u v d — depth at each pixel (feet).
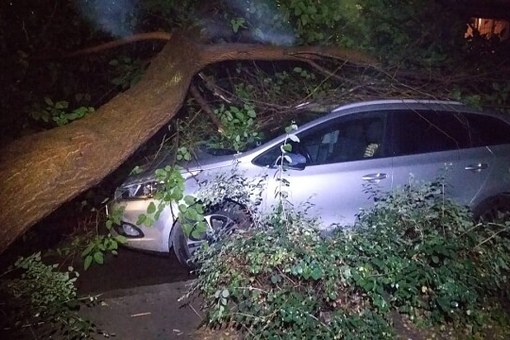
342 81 23.56
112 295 18.11
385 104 21.44
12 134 22.58
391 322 15.70
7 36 23.22
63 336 15.44
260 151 19.98
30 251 21.95
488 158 21.98
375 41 25.85
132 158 22.61
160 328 16.39
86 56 24.48
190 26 21.56
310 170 20.06
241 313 14.99
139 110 17.65
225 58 21.49
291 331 14.51
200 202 18.75
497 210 22.16
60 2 24.07
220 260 15.94
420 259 16.05
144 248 20.01
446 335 15.89
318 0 24.54
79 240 22.13
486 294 16.51
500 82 24.29
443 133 21.76
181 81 19.21
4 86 22.61
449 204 18.04
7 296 15.46
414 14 26.30
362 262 15.71
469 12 41.29
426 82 23.71
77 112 19.75
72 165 15.42
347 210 20.20
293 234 16.22
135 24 24.99
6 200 14.29
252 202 19.10
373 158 20.74
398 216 17.48
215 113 22.11
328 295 14.96
